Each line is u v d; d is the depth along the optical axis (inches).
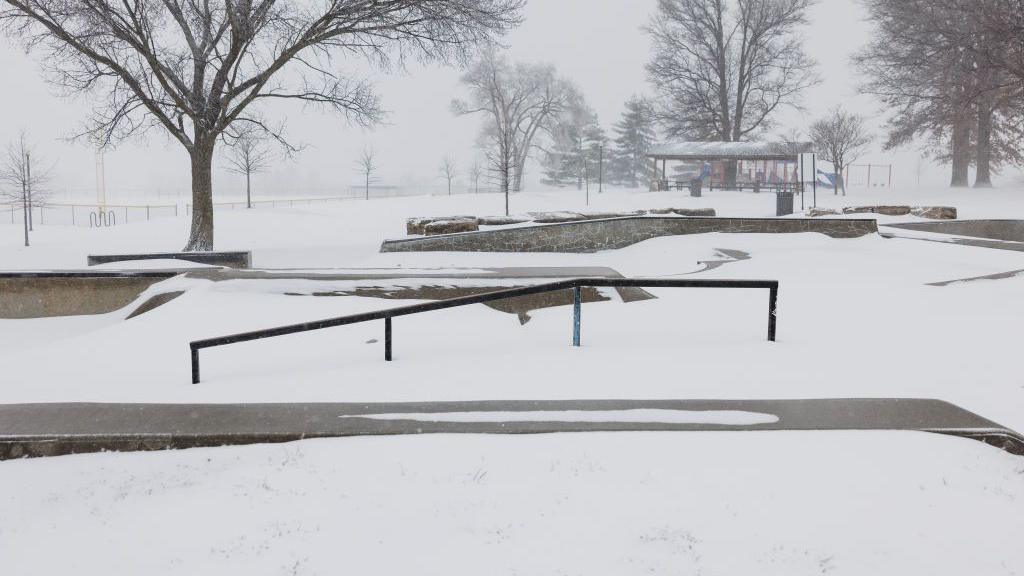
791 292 565.9
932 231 1077.8
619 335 391.2
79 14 825.5
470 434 233.8
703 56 2386.8
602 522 177.5
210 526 181.8
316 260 916.0
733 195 1838.1
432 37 971.9
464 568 158.6
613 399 267.9
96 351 415.5
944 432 231.5
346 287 510.3
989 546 166.9
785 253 775.1
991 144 2186.3
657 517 179.5
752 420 242.2
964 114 1740.9
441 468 209.8
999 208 1466.5
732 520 177.8
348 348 397.1
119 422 251.6
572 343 369.4
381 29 944.3
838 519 178.1
